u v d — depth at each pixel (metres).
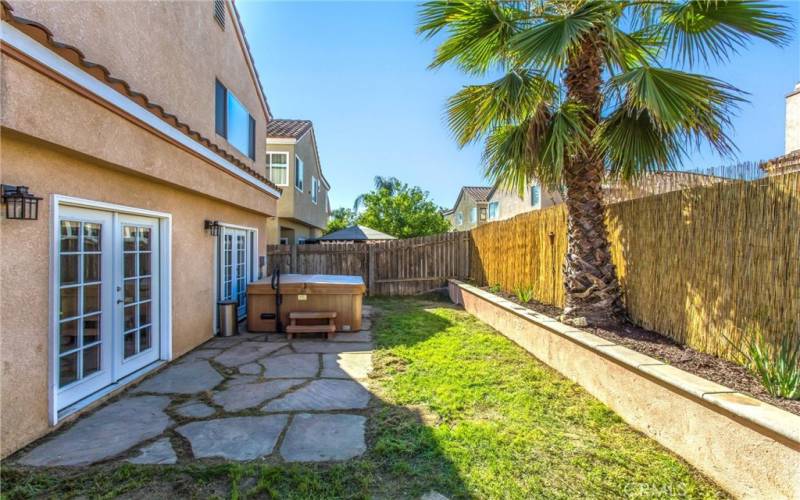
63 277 3.49
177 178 4.91
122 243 4.35
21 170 2.91
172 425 3.38
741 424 2.32
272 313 7.07
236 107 8.14
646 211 4.57
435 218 24.92
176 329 5.39
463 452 2.90
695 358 3.52
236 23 8.01
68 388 3.54
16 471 2.65
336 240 15.05
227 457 2.86
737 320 3.33
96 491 2.46
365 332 7.03
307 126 15.59
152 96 4.96
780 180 2.93
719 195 3.52
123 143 3.83
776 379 2.77
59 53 2.96
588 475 2.62
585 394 4.00
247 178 7.45
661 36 4.71
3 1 2.48
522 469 2.69
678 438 2.82
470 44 5.10
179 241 5.46
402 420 3.45
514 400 3.85
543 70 4.20
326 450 2.96
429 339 6.38
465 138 5.42
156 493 2.45
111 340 4.16
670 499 2.37
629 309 4.89
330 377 4.62
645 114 4.22
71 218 3.56
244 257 8.43
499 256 9.23
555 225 6.41
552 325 4.82
